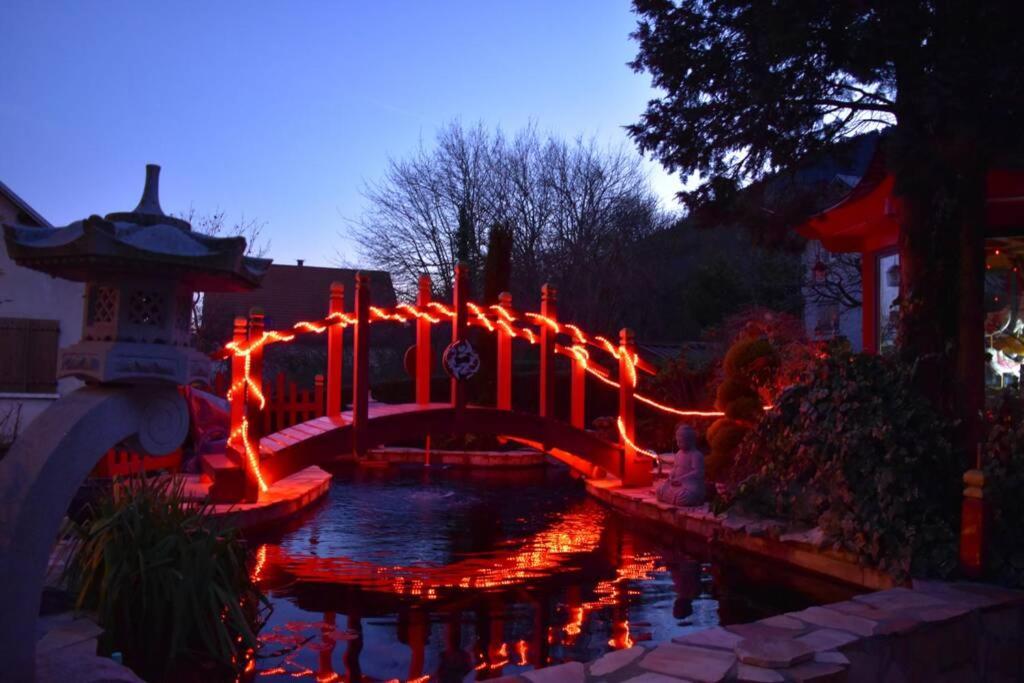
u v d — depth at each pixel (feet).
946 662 15.51
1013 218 29.78
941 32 20.53
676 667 12.72
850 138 26.09
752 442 24.56
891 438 19.85
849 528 20.22
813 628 14.65
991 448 20.07
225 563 15.99
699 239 106.73
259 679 13.65
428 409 32.37
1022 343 32.78
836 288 73.15
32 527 10.58
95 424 11.26
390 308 32.40
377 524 29.55
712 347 58.75
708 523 26.78
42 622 13.87
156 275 11.77
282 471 29.25
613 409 62.85
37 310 51.19
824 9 21.85
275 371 101.91
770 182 28.53
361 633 16.31
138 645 14.42
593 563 23.40
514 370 77.05
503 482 42.93
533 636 16.26
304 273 125.59
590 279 97.96
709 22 25.75
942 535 19.08
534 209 101.55
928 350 23.59
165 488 17.17
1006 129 19.39
